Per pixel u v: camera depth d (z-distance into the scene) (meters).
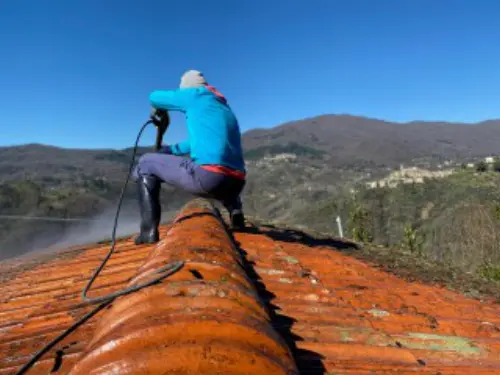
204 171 4.16
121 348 1.39
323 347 2.16
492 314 3.63
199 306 1.63
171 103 4.34
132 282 2.17
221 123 4.25
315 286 3.22
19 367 1.96
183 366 1.28
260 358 1.37
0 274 4.61
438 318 3.10
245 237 4.85
